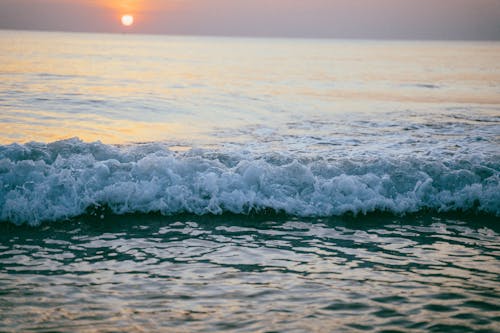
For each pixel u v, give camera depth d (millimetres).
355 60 68250
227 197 7633
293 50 109500
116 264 5590
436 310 4586
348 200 7801
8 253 5824
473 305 4695
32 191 7348
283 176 8047
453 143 12898
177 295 4840
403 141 13156
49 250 5965
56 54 58531
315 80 34906
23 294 4773
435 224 7254
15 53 55969
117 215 7348
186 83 29500
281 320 4371
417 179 8203
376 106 21531
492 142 13062
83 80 28844
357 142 13008
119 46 101250
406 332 4188
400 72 45375
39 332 4098
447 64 60719
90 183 7582
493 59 76375
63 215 7176
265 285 5102
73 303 4625
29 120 15391
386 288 5059
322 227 7047
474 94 27359
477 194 7926
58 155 8039
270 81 32875
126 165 7996
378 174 8352
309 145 12570
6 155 8180
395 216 7617
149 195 7551
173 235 6602
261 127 15375
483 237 6719
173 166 8039
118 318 4359
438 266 5668
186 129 14836
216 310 4543
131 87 25969
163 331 4160
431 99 24688
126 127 14930
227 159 8820
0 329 4117
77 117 16266
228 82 31141
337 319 4398
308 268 5562
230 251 6062
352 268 5582
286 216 7508
